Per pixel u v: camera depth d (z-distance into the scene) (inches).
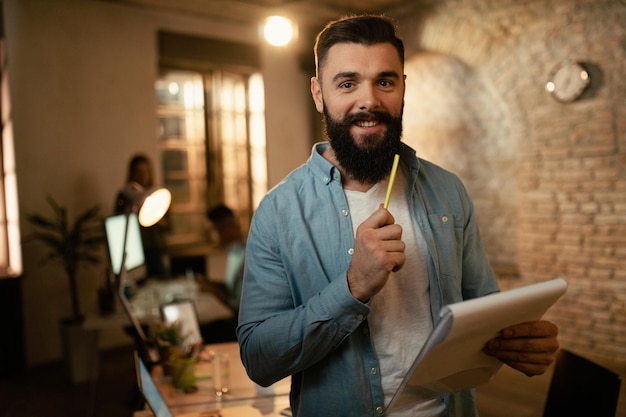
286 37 162.6
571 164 164.1
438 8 200.8
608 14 152.1
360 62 40.1
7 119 175.6
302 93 251.9
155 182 196.7
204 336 129.2
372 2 211.0
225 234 142.8
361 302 37.4
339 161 42.8
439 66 205.9
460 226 46.8
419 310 42.9
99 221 189.2
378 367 41.1
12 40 172.2
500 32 180.7
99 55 191.2
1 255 181.8
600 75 154.9
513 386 123.1
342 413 41.1
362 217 43.9
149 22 204.1
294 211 43.4
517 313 35.9
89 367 160.2
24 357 171.6
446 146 206.5
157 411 64.2
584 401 62.7
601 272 158.9
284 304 42.8
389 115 40.9
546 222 171.6
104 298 128.7
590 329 161.6
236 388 77.8
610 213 156.0
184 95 222.4
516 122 177.9
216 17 221.1
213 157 228.7
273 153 242.5
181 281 156.3
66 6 183.5
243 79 238.8
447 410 43.6
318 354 39.3
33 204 176.4
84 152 187.6
